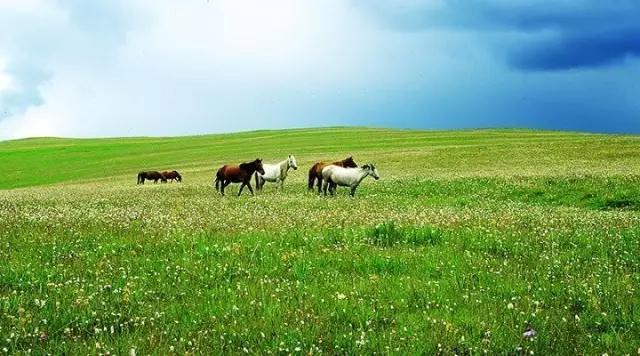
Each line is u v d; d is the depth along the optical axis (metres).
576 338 7.26
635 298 8.95
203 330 7.51
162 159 96.12
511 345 7.00
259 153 92.38
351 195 33.59
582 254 12.83
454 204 28.75
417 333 7.39
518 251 13.30
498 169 54.53
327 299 8.91
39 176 87.25
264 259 12.00
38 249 13.12
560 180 38.12
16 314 8.02
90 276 10.57
